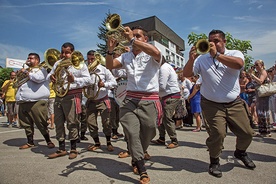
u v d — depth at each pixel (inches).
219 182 113.2
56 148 189.9
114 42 117.7
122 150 180.2
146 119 114.0
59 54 181.3
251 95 286.8
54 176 123.6
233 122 122.8
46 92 188.1
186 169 132.8
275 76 265.6
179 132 262.7
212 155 124.9
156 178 119.0
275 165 136.2
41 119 185.8
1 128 322.0
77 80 156.5
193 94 261.0
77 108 157.8
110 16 113.1
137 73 115.7
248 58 540.4
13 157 161.9
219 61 115.0
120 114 117.0
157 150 177.0
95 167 138.1
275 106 270.1
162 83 175.5
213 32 124.6
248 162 131.9
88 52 189.3
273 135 229.9
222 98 120.3
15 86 187.3
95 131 182.5
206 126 127.4
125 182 115.0
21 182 116.0
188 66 122.1
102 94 179.9
